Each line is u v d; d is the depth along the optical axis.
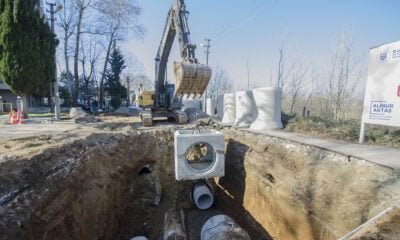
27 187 5.31
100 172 8.70
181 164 9.71
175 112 17.08
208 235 7.23
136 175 12.45
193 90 13.45
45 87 17.72
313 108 20.03
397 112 6.31
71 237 6.17
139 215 10.70
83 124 15.55
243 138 10.88
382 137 7.60
